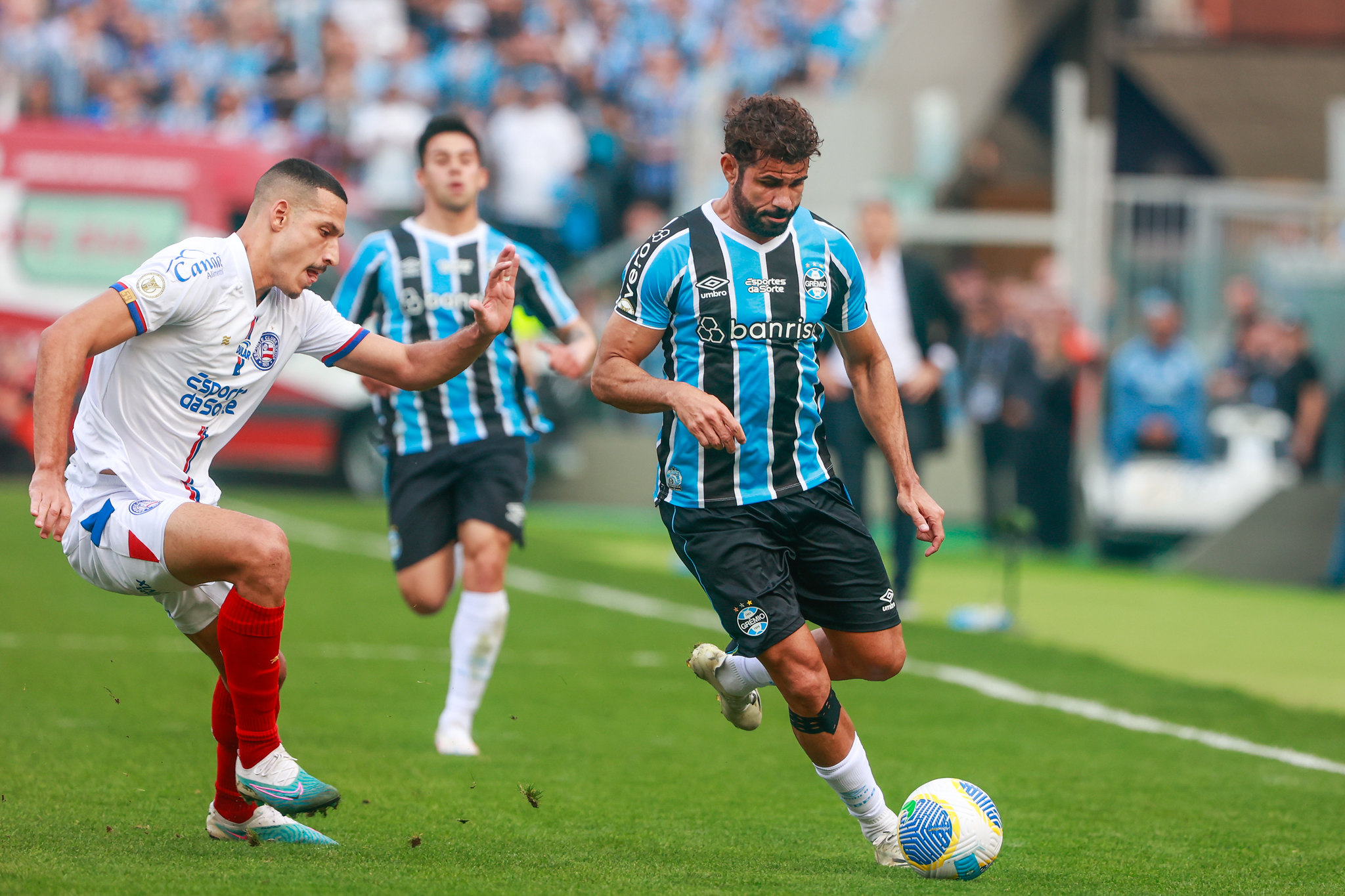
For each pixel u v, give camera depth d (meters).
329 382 57.22
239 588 13.70
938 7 61.97
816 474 15.13
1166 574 49.53
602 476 60.56
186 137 57.28
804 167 14.43
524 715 23.20
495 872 13.88
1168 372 51.22
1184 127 64.69
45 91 68.50
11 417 56.72
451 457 21.27
